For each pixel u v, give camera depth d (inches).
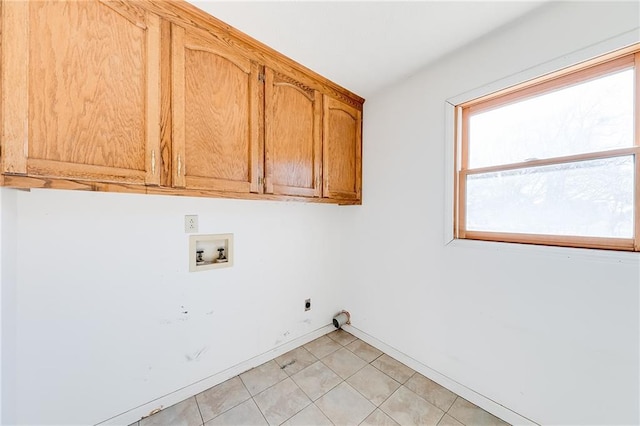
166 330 57.6
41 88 33.9
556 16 46.8
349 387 64.1
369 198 84.6
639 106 41.4
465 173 62.6
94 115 37.8
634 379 40.5
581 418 45.3
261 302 74.3
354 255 90.5
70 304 46.6
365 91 80.4
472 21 51.1
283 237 79.4
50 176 34.5
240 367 69.6
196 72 48.3
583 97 46.8
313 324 88.3
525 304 51.7
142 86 42.0
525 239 53.3
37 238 43.3
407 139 72.9
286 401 59.3
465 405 58.6
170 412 55.9
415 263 71.5
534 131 52.7
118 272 51.5
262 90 58.6
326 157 73.7
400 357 75.4
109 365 50.8
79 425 47.8
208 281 63.9
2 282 36.3
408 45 58.3
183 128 46.4
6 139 31.7
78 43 36.5
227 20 50.1
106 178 38.7
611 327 42.3
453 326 63.1
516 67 51.8
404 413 56.1
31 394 43.3
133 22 41.1
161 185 44.0
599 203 44.9
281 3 45.9
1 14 31.6
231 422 53.5
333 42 57.2
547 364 49.0
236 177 54.2
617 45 41.1
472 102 60.6
